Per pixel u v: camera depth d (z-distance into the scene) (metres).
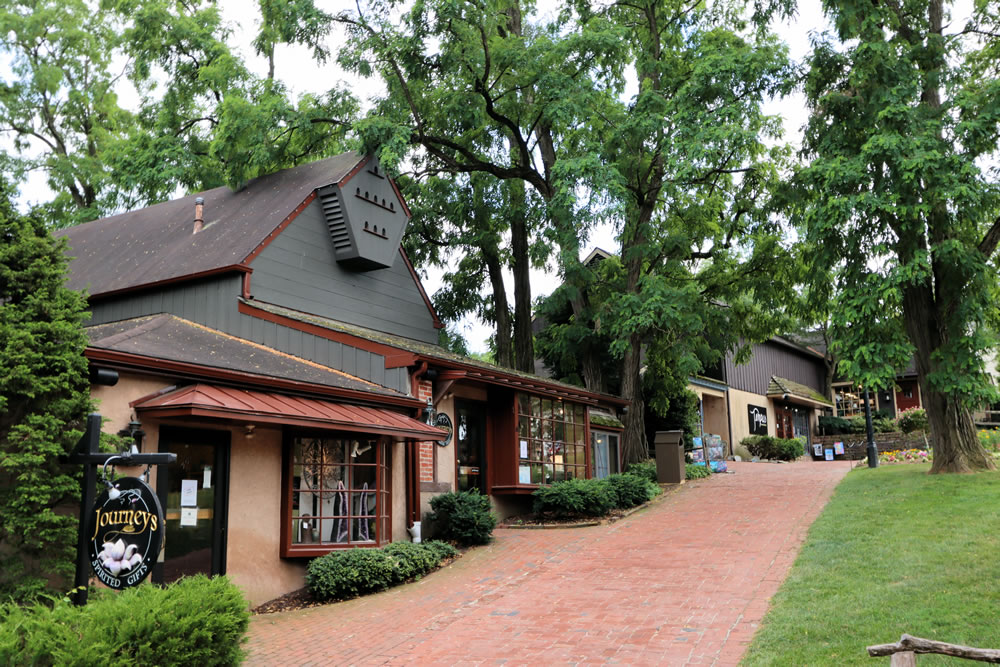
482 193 24.17
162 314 15.48
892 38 16.33
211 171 22.05
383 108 21.88
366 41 20.03
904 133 15.06
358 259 17.11
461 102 21.14
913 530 11.38
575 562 12.16
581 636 8.45
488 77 21.56
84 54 28.88
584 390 19.38
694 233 22.67
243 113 18.50
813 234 15.72
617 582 10.73
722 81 18.91
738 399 34.28
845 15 15.62
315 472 12.15
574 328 23.02
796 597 9.01
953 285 15.59
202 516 10.52
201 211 17.45
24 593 7.60
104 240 19.62
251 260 15.08
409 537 13.70
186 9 25.47
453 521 13.94
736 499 17.14
